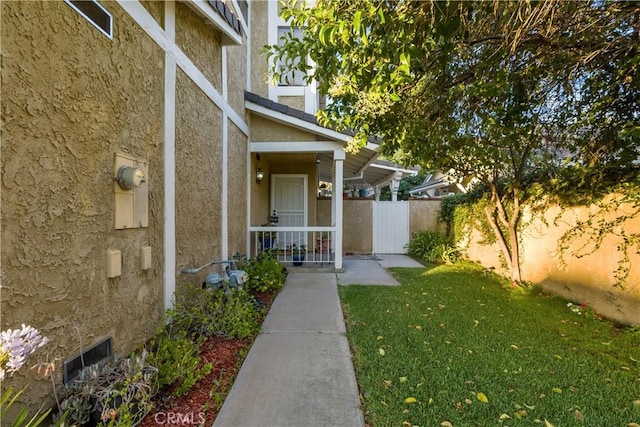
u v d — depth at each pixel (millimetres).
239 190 6199
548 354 3100
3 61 1566
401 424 2070
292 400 2311
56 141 1886
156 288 3092
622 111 3896
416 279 6430
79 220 2076
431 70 3436
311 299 4941
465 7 2547
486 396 2375
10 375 1585
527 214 5996
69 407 1746
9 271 1604
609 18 2873
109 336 2387
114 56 2436
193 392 2367
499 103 3924
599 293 4340
